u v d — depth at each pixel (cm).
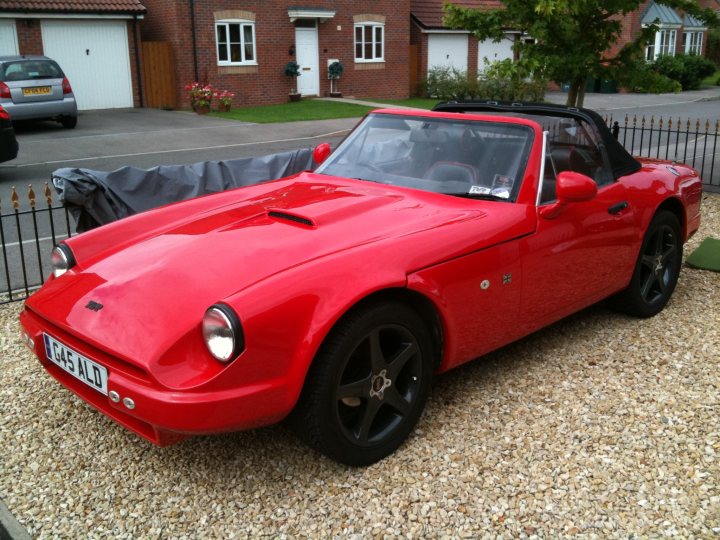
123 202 521
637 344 424
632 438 320
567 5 725
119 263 308
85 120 1878
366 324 277
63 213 834
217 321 246
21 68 1581
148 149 1411
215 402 245
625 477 292
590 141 413
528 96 2514
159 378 248
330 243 296
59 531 263
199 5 2147
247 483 290
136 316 268
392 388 298
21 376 391
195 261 290
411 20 2839
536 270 353
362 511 272
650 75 809
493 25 816
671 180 466
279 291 257
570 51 795
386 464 302
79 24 2030
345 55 2569
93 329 271
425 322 316
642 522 265
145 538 259
